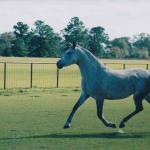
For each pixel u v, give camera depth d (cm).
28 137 1424
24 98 2722
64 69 6819
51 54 11575
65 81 4528
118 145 1320
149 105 2480
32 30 11738
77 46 1538
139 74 1570
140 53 14012
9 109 2166
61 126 1662
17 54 12000
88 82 1527
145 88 1569
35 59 9675
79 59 1530
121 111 2186
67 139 1398
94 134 1498
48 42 11569
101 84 1524
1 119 1823
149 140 1405
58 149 1250
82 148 1268
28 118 1864
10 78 4838
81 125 1691
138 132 1557
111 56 12756
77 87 3609
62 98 2758
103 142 1359
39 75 5456
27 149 1247
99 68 1531
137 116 1980
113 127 1555
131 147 1295
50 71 6300
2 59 9444
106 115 2033
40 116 1933
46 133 1505
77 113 2056
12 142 1341
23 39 11938
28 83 4147
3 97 2769
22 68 6906
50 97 2808
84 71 1530
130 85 1550
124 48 13900
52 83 4197
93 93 1530
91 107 2312
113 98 1544
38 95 2920
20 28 11900
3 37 12450
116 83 1531
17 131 1538
